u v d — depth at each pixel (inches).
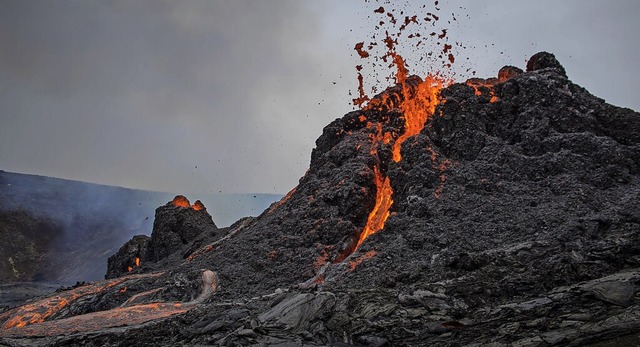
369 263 752.3
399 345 499.5
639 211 700.0
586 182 823.7
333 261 870.4
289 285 816.9
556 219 724.0
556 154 874.1
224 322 614.2
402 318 554.3
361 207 970.7
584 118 943.7
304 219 992.2
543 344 442.3
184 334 610.2
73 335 668.7
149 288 948.0
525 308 522.0
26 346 645.3
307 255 884.6
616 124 943.7
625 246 605.6
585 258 605.6
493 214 789.9
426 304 571.8
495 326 502.6
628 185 816.9
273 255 914.1
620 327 445.1
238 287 847.1
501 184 857.5
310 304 610.5
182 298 860.0
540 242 663.1
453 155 982.4
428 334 513.7
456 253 699.4
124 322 723.4
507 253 652.7
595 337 441.4
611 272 572.4
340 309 594.9
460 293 586.6
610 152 860.6
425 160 957.2
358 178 1005.8
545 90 995.9
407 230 811.4
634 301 494.6
